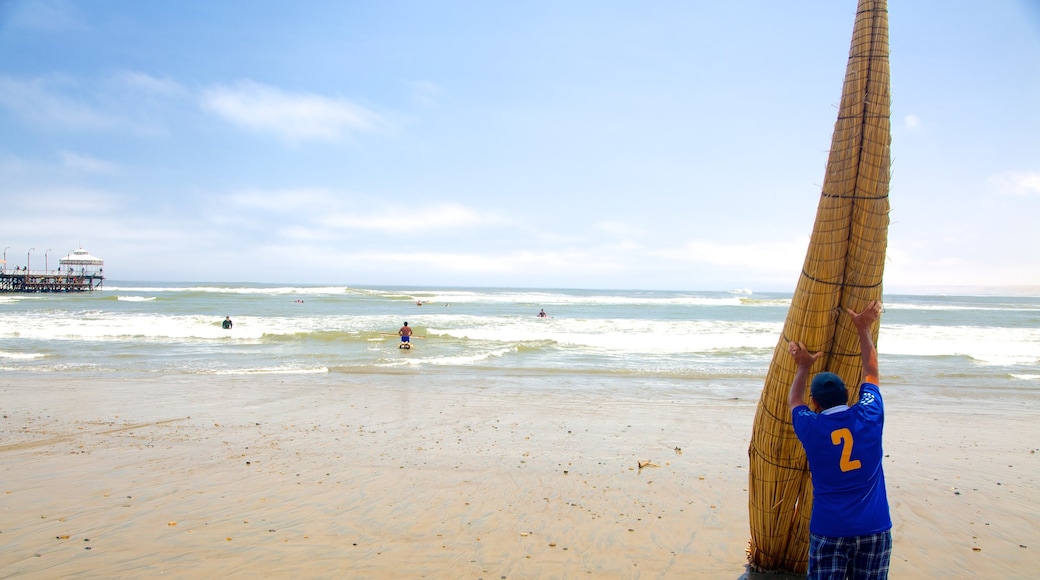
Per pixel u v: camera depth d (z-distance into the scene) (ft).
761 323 96.27
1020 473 22.82
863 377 11.56
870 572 10.37
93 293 213.05
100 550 15.48
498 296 224.94
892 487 21.08
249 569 14.57
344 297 197.06
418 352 59.98
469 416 31.71
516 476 21.81
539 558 15.33
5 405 33.17
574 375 46.47
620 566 14.93
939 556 15.67
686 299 218.59
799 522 14.14
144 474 21.62
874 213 12.16
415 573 14.47
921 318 135.33
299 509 18.45
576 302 191.31
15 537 16.20
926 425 31.07
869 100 12.09
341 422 30.09
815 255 12.55
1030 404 37.06
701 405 35.24
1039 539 16.81
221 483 20.75
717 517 18.16
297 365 50.34
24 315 97.40
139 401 34.83
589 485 20.93
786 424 13.38
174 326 78.02
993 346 68.08
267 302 159.84
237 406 33.78
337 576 14.28
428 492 20.07
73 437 26.61
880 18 12.12
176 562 14.89
